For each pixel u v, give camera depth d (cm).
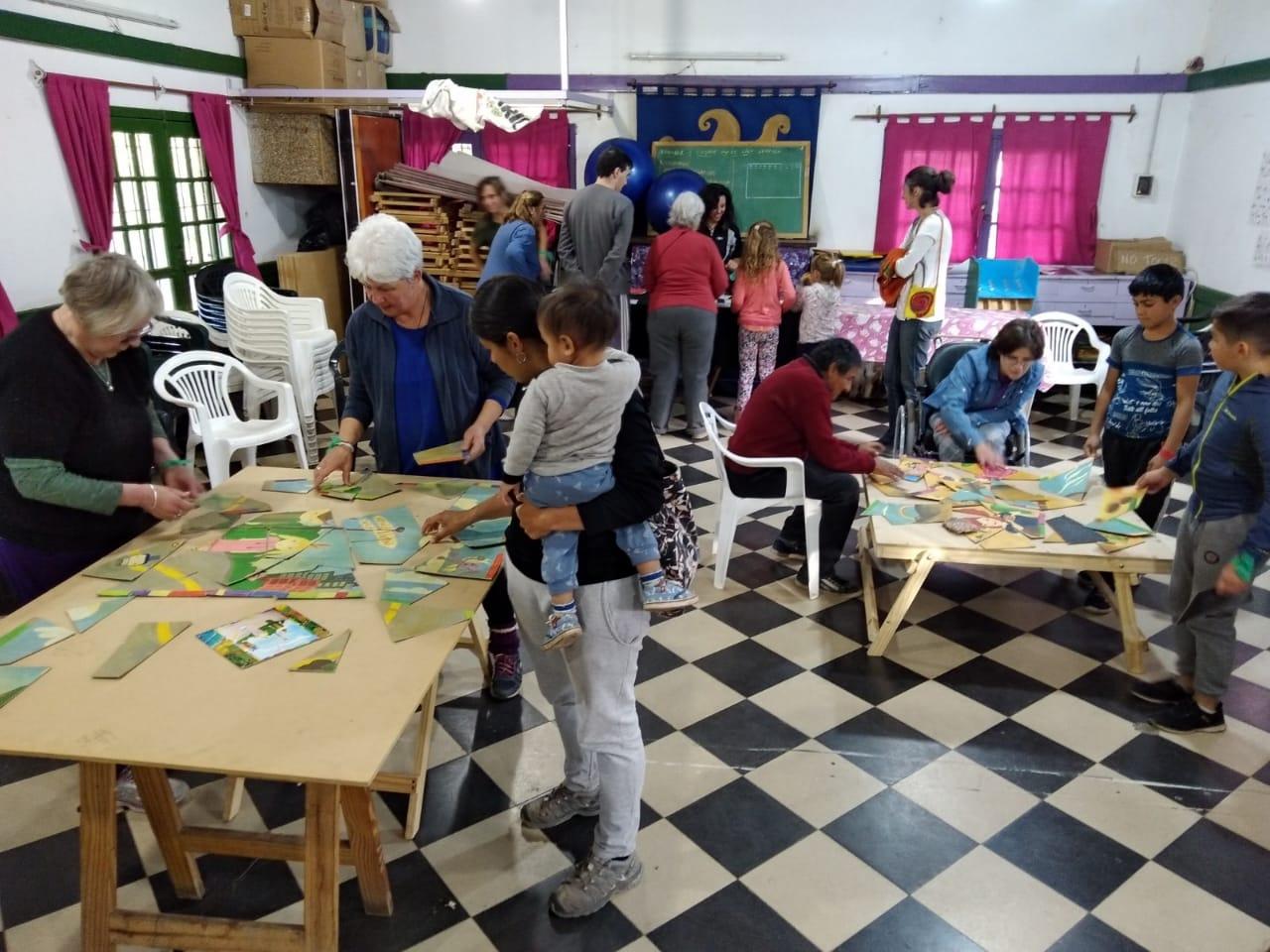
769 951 194
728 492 348
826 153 733
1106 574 359
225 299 523
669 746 262
